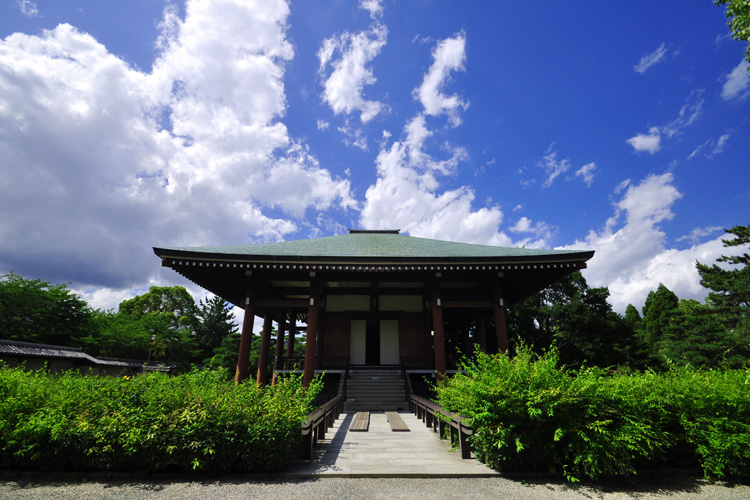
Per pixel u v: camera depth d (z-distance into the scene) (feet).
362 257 45.32
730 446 17.19
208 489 16.02
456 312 75.25
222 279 52.95
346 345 63.72
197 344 153.69
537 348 90.02
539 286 55.77
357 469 18.51
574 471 17.51
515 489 16.12
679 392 19.27
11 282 91.97
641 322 166.91
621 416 17.71
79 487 16.34
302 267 45.93
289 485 16.53
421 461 20.12
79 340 99.40
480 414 18.03
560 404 17.62
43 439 18.12
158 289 181.68
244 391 20.59
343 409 46.96
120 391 19.97
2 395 19.54
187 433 17.63
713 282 112.78
